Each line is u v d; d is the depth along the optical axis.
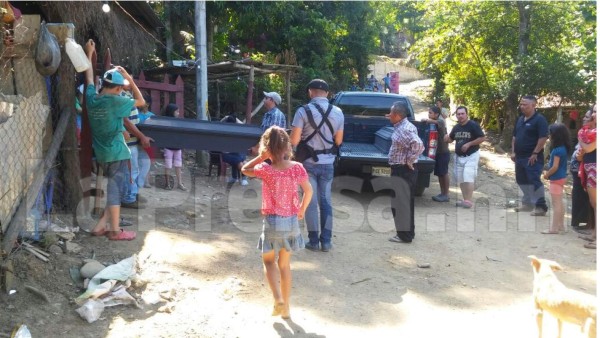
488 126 20.05
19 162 4.89
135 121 6.58
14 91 5.28
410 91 32.12
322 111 5.96
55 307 4.29
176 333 4.14
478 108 19.84
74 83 5.77
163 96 11.64
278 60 15.02
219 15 16.41
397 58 45.84
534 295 4.04
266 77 16.73
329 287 5.20
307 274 5.45
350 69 22.95
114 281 4.63
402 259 6.14
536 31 16.95
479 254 6.53
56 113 5.73
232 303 4.70
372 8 23.16
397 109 6.59
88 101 5.45
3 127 4.66
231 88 15.73
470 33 17.61
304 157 6.00
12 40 5.11
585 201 7.56
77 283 4.68
